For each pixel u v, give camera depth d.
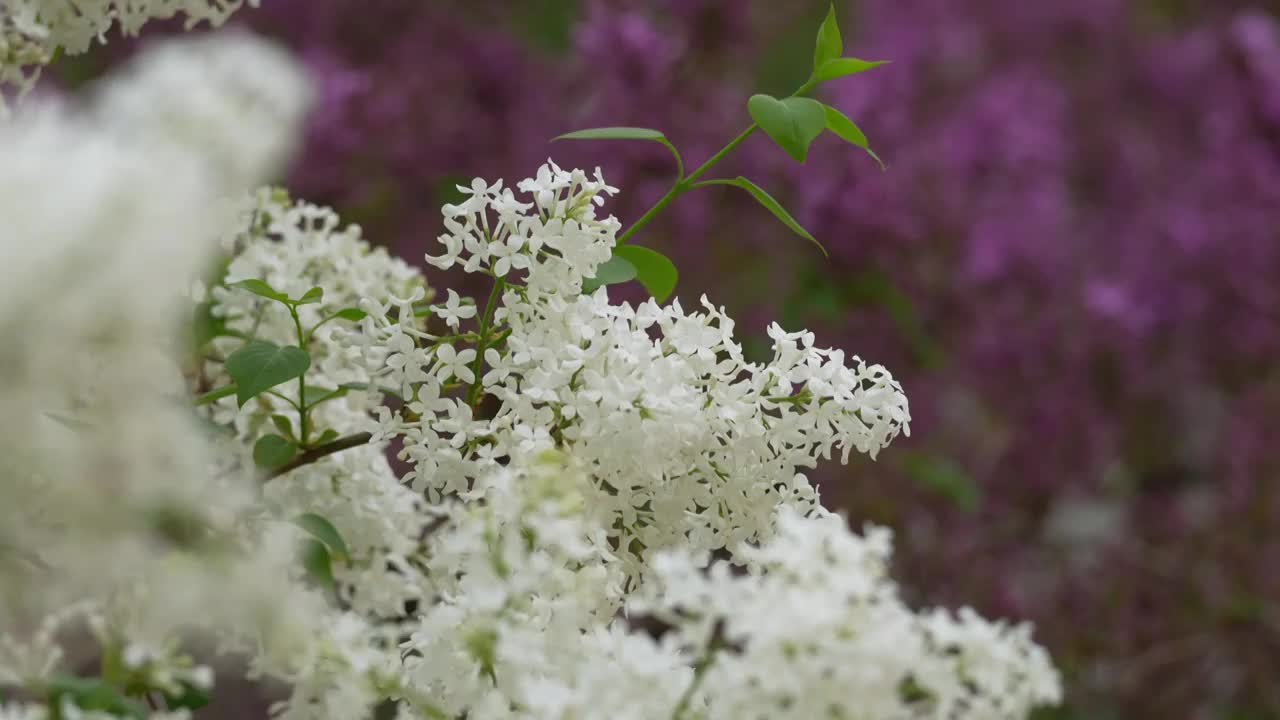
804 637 1.06
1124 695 2.32
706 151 2.16
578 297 1.24
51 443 1.02
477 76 2.36
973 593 2.14
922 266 2.37
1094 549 2.45
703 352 1.22
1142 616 2.38
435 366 1.22
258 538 1.18
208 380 1.30
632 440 1.20
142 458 1.03
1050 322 2.53
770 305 2.19
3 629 1.10
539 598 1.15
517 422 1.22
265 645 1.15
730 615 1.08
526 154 2.23
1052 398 2.51
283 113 1.16
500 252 1.22
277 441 1.22
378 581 1.25
